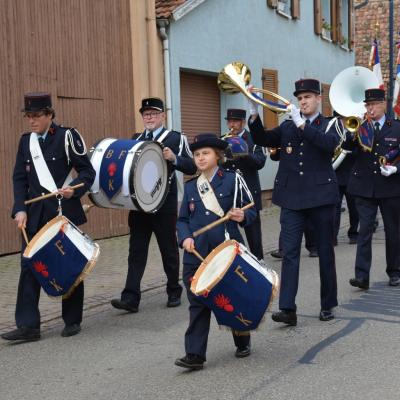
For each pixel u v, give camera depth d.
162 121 6.63
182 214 4.91
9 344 5.57
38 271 5.36
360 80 9.30
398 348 5.19
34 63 9.81
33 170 5.59
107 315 6.47
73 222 5.62
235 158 7.35
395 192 7.09
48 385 4.63
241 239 4.88
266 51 15.88
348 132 6.98
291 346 5.30
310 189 5.75
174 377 4.70
